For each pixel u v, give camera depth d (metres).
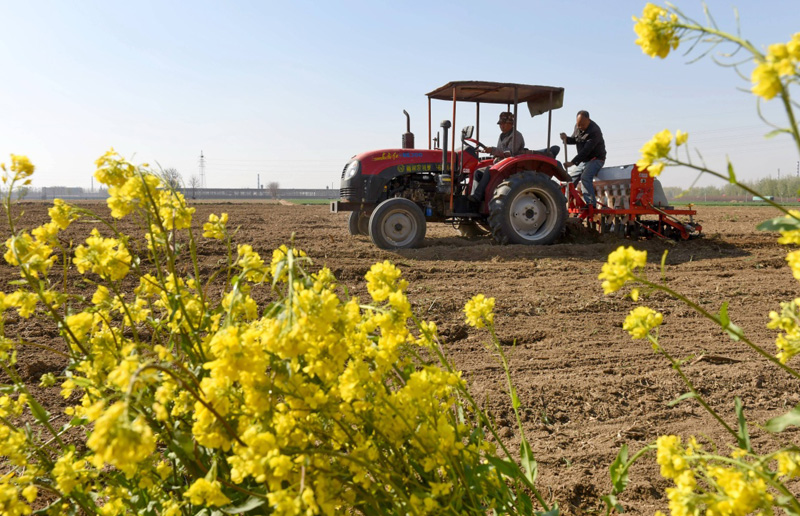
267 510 1.33
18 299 1.49
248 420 1.22
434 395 1.47
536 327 4.79
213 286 5.64
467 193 9.69
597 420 3.08
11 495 1.25
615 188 10.09
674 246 9.42
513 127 9.30
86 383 1.54
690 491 1.04
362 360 1.34
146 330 3.76
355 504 1.28
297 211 20.05
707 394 3.38
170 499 1.48
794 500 1.00
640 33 0.96
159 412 0.90
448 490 1.29
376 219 8.77
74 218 1.59
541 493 2.41
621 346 4.29
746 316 5.10
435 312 5.15
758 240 10.05
